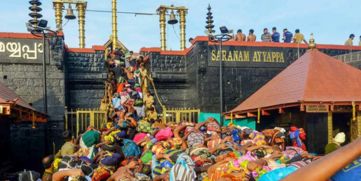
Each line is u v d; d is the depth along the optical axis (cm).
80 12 2473
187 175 496
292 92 1215
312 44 1422
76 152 850
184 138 889
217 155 698
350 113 1165
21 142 1686
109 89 1816
